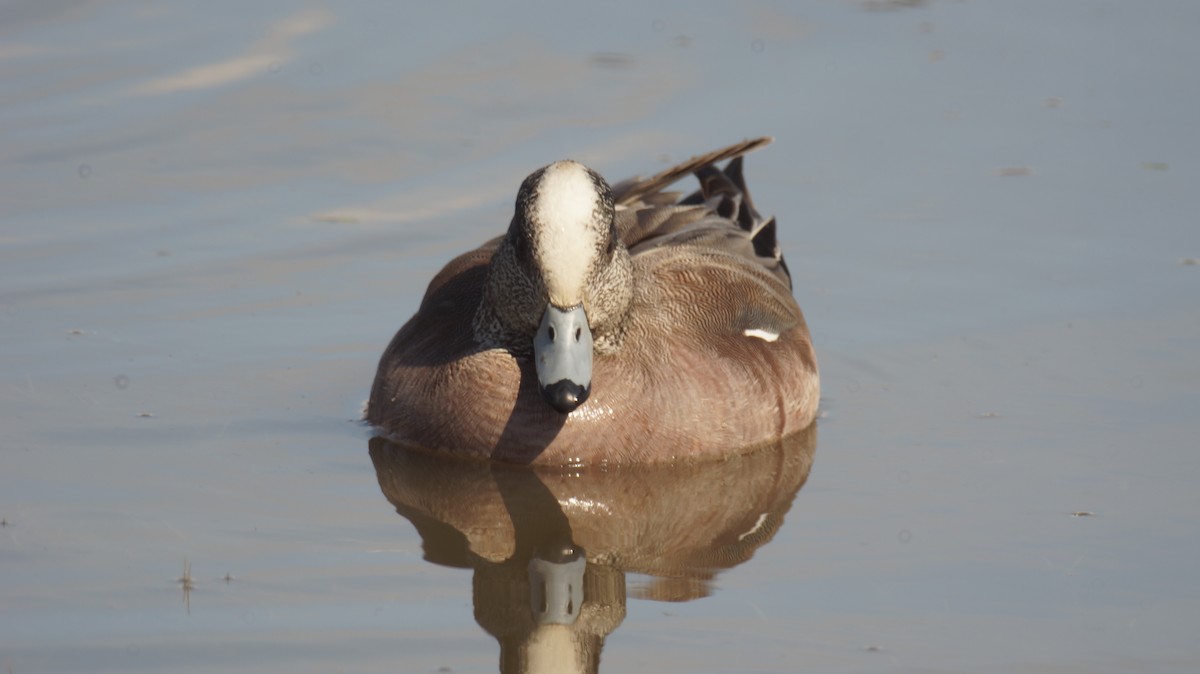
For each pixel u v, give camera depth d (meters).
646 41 21.17
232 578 10.43
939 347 14.58
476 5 22.28
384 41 21.03
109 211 16.64
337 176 17.67
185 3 22.08
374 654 9.53
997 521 11.41
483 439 12.23
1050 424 13.05
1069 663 9.47
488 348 12.21
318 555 10.86
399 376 12.73
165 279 15.43
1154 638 9.74
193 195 17.09
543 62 20.53
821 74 20.16
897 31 21.45
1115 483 11.96
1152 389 13.57
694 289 13.18
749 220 15.61
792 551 11.09
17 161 17.55
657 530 11.50
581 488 12.15
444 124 18.91
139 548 10.80
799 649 9.69
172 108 18.94
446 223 16.77
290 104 19.23
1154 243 16.27
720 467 12.52
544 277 11.43
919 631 9.88
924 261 16.14
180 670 9.26
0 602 9.99
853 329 14.98
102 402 13.18
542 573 10.81
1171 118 18.86
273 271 15.73
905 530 11.34
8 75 19.55
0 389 13.27
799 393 13.29
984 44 21.00
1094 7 22.16
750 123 18.89
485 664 9.45
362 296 15.35
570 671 9.43
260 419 13.09
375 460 12.44
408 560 10.86
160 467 12.15
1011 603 10.22
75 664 9.29
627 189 15.14
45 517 11.20
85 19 21.41
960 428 13.09
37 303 14.80
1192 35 21.12
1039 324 14.88
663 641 9.83
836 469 12.48
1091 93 19.56
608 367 12.18
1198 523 11.27
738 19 21.91
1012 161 18.05
